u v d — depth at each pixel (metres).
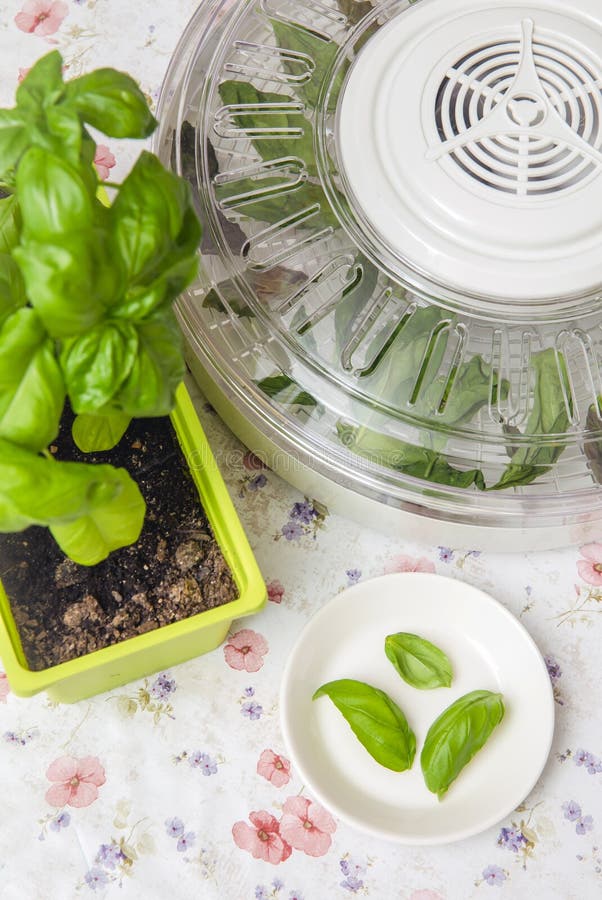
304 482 0.64
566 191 0.57
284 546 0.66
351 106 0.60
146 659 0.56
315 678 0.62
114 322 0.37
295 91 0.64
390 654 0.61
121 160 0.72
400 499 0.60
